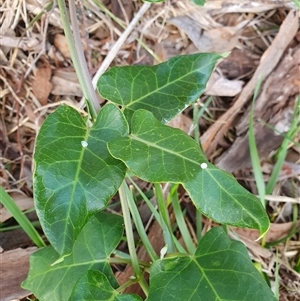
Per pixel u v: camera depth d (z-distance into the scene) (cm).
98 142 25
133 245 31
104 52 38
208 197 24
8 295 34
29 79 38
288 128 38
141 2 38
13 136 38
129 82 29
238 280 28
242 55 39
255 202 24
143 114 26
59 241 24
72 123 26
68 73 38
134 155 24
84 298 27
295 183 39
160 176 24
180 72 30
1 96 38
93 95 29
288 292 37
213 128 39
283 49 38
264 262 37
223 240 29
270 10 39
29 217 38
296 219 38
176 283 28
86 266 31
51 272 31
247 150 39
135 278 31
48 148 25
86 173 25
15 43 37
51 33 37
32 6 36
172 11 38
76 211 24
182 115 39
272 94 38
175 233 37
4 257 34
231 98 40
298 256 38
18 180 38
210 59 30
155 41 39
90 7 37
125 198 29
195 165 24
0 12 36
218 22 39
